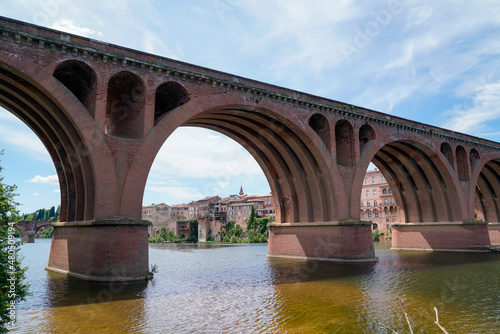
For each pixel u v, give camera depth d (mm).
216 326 11953
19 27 17641
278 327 11867
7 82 19344
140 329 11586
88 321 12398
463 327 11695
